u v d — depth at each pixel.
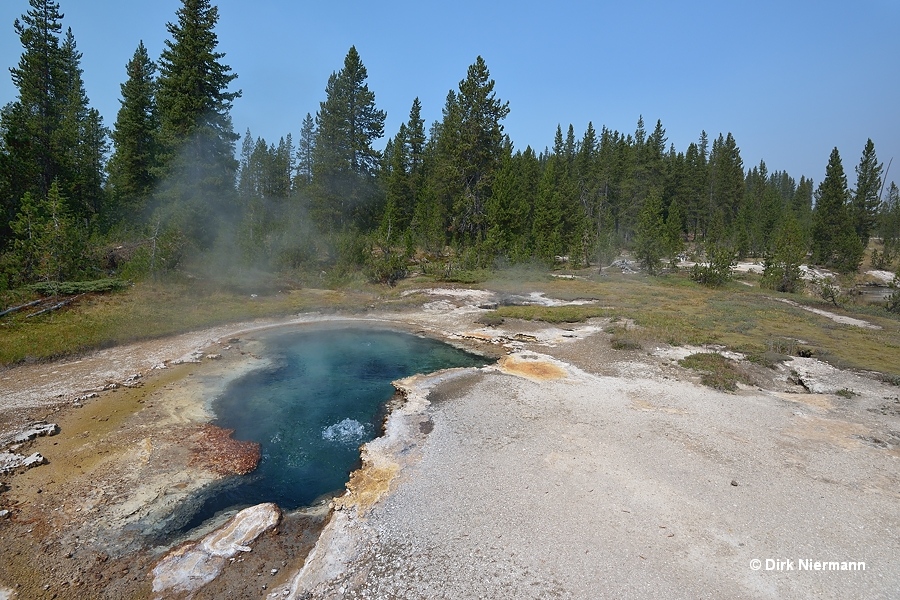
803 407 13.26
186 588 6.95
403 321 24.36
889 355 17.89
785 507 8.66
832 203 53.22
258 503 9.12
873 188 59.06
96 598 6.74
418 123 54.84
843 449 10.83
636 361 17.41
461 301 28.47
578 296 30.34
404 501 8.95
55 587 6.90
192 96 29.42
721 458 10.41
